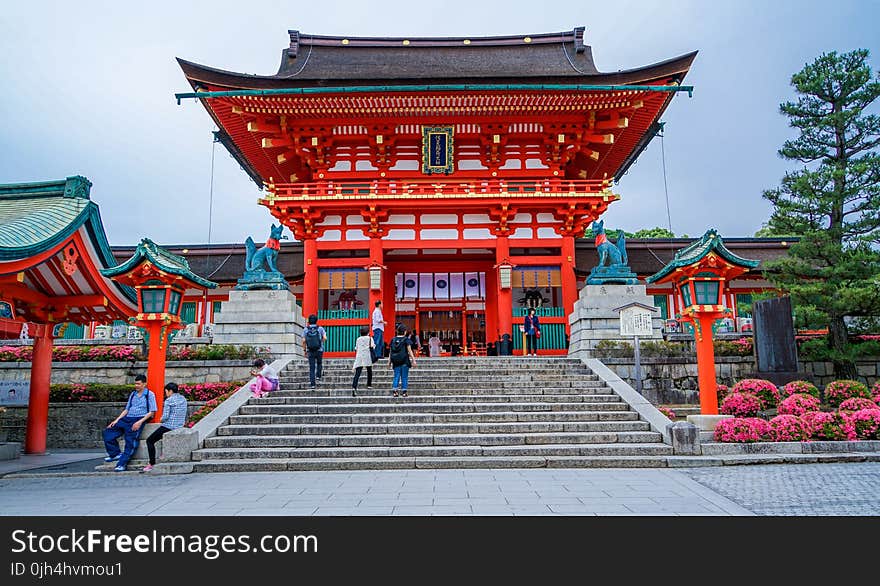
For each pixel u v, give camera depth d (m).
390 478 11.27
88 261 14.60
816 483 10.21
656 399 19.89
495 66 35.06
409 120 29.52
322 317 28.45
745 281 34.38
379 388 17.45
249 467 12.50
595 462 12.57
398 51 36.62
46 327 16.95
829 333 21.66
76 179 14.82
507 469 12.30
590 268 34.31
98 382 20.77
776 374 19.42
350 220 29.88
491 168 30.73
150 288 14.31
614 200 28.92
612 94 27.62
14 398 18.03
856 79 21.67
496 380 18.34
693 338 21.97
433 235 29.81
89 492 10.09
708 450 13.23
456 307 34.03
